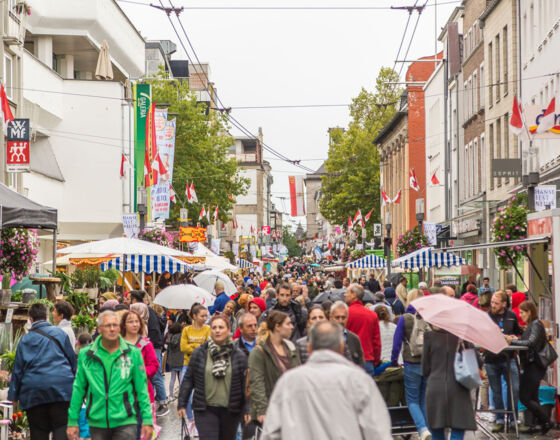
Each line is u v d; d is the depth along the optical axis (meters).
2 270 25.16
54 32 52.78
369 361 15.96
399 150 85.81
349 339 13.85
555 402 17.22
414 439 16.45
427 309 13.38
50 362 12.73
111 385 11.25
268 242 164.75
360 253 74.12
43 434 12.89
